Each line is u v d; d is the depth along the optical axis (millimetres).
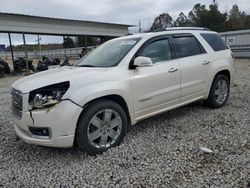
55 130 3533
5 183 3262
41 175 3420
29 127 3688
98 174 3352
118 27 26734
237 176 3117
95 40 44125
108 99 4051
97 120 3834
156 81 4547
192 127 4887
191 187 2959
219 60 5883
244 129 4660
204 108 6074
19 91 3752
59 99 3568
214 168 3332
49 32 21078
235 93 7730
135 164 3547
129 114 4266
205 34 5938
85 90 3688
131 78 4227
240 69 14570
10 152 4184
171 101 4895
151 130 4809
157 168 3410
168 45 4996
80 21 23094
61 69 4574
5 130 5258
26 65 20156
